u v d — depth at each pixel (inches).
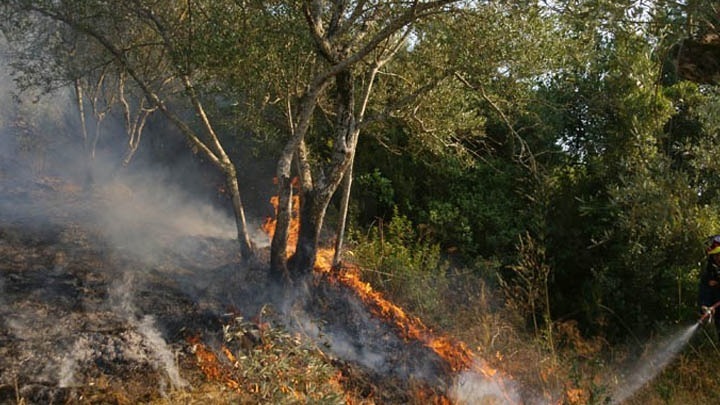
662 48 175.6
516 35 247.9
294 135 238.7
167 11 256.1
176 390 188.2
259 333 216.2
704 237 299.4
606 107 363.3
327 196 244.1
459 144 323.3
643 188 237.9
